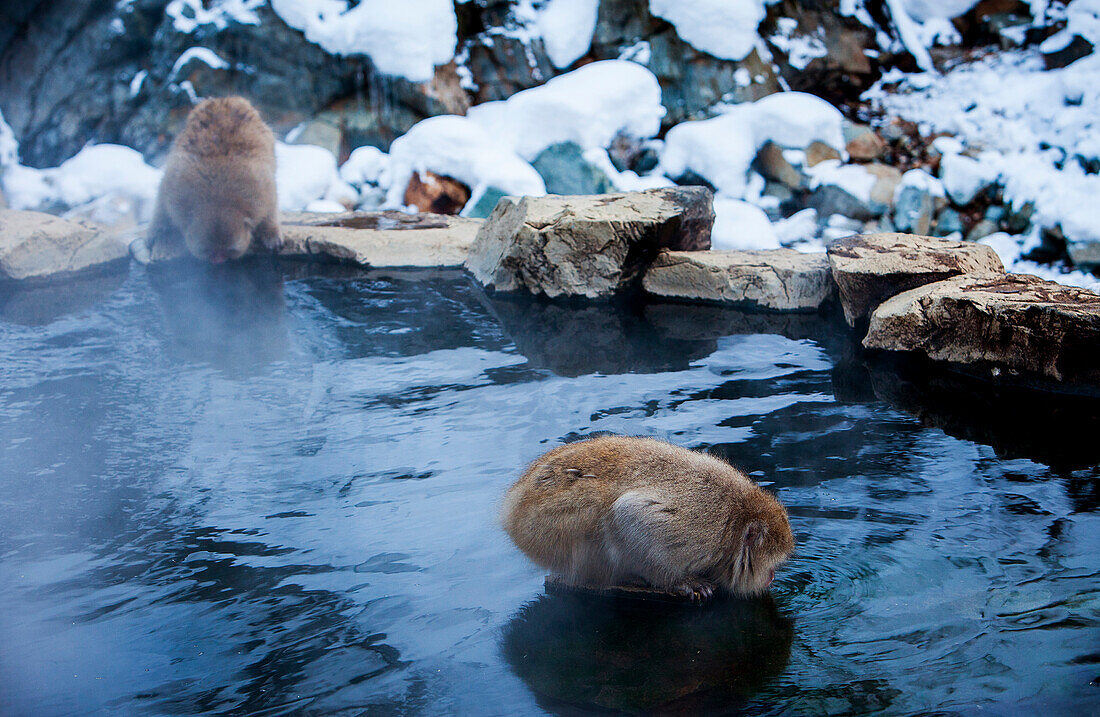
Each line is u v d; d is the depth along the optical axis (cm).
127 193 1030
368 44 1058
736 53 1069
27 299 693
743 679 266
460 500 378
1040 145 981
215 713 255
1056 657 268
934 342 547
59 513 373
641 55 1088
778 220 1001
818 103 1036
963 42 1150
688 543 304
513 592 316
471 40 1123
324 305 678
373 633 292
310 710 256
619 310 675
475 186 1002
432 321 642
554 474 319
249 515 369
